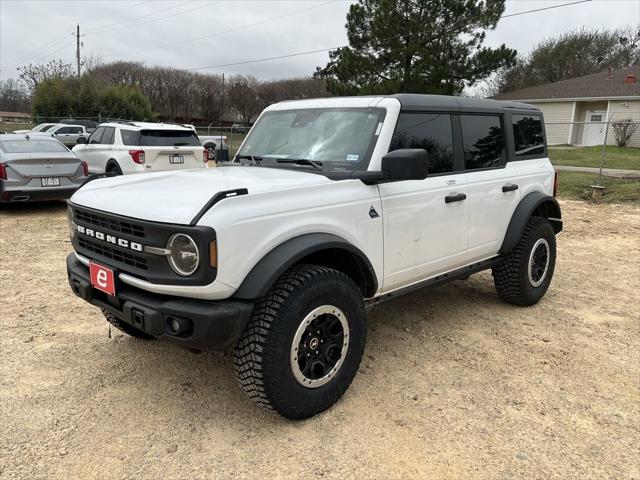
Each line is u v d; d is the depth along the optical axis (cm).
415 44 2333
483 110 456
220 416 319
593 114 2895
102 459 278
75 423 309
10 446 286
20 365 378
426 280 413
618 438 305
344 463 278
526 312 507
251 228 279
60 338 426
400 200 364
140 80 5291
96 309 492
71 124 2958
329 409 326
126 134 1127
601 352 420
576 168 1716
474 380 369
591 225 957
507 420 321
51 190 954
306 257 326
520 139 507
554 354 413
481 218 443
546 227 509
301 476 268
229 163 417
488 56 2391
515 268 492
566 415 327
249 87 5809
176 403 332
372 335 444
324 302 305
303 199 307
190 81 5484
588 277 633
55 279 584
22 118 5175
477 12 2328
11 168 923
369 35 2403
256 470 272
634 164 1834
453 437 302
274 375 287
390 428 309
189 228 263
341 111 391
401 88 2295
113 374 368
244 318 277
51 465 272
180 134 1162
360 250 330
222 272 268
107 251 315
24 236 802
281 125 423
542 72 4550
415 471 273
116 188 334
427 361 397
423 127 393
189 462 277
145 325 284
